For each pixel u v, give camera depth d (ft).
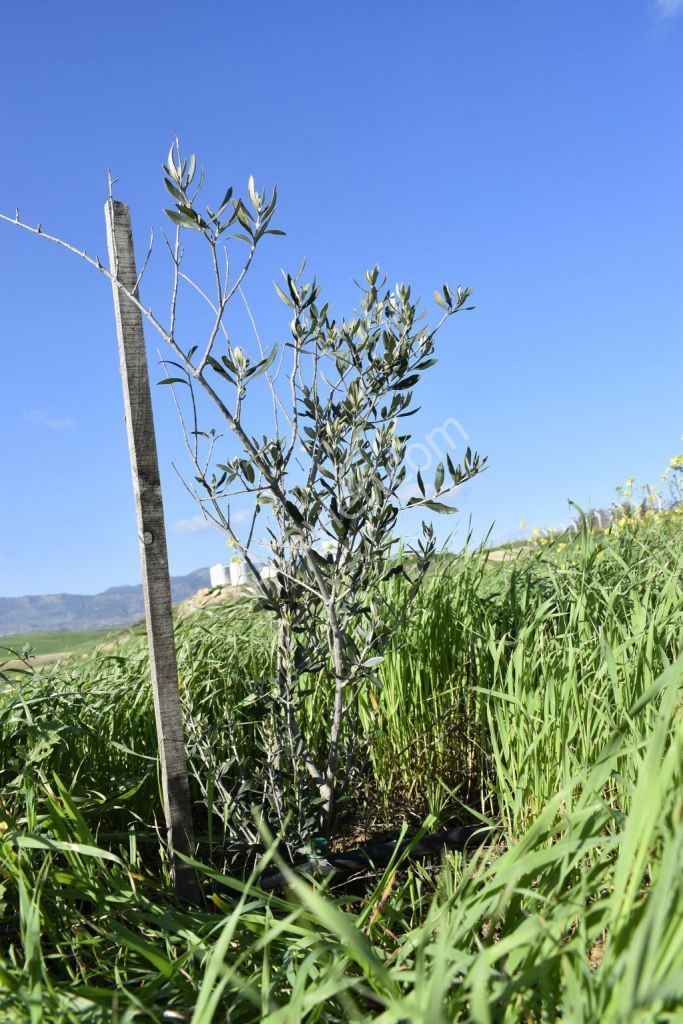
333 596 9.50
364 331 9.81
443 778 11.69
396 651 11.72
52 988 5.29
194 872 8.46
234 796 10.32
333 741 10.05
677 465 23.12
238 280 8.39
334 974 4.54
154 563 8.55
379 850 9.80
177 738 8.59
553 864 5.48
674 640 9.14
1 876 7.61
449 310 9.59
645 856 4.02
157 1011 5.53
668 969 3.51
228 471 9.19
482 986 3.71
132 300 8.50
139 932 7.41
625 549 14.11
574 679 8.20
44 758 9.71
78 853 7.40
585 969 4.05
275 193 8.11
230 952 6.73
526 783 8.25
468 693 11.59
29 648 12.16
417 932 5.84
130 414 8.56
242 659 14.28
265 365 8.70
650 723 6.95
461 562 14.30
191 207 8.14
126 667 13.32
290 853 9.56
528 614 12.03
